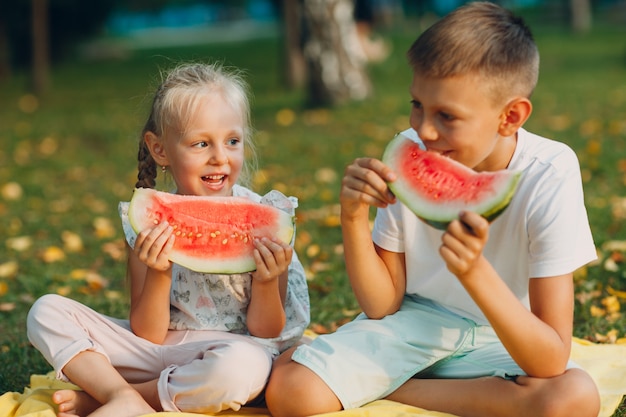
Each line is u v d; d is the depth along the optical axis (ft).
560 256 10.02
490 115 9.62
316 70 41.96
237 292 11.45
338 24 41.75
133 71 70.38
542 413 9.57
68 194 29.43
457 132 9.57
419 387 10.58
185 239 10.58
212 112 11.28
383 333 10.80
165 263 10.40
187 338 11.29
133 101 49.47
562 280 10.04
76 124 42.34
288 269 12.21
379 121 37.58
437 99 9.52
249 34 131.75
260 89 51.47
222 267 10.53
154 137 11.83
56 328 10.75
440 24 9.77
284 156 32.71
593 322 14.43
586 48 68.39
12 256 21.34
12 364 13.65
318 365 10.30
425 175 9.71
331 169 30.30
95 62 82.84
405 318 11.09
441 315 11.13
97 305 16.74
